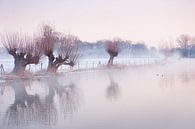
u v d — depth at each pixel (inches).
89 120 370.6
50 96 582.2
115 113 410.6
